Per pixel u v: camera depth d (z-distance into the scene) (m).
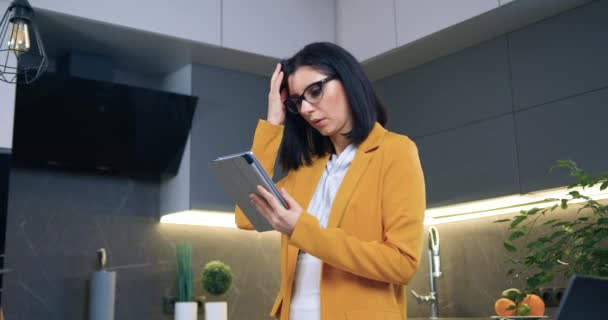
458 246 3.66
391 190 1.23
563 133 2.90
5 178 2.69
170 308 3.44
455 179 3.32
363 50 3.61
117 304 3.31
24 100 2.94
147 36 3.17
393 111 3.73
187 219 3.57
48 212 3.22
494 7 2.96
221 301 3.57
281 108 1.46
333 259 1.15
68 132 3.12
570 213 3.14
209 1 3.35
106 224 3.37
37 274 3.13
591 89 2.83
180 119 3.35
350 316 1.18
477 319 3.25
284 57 3.55
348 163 1.33
